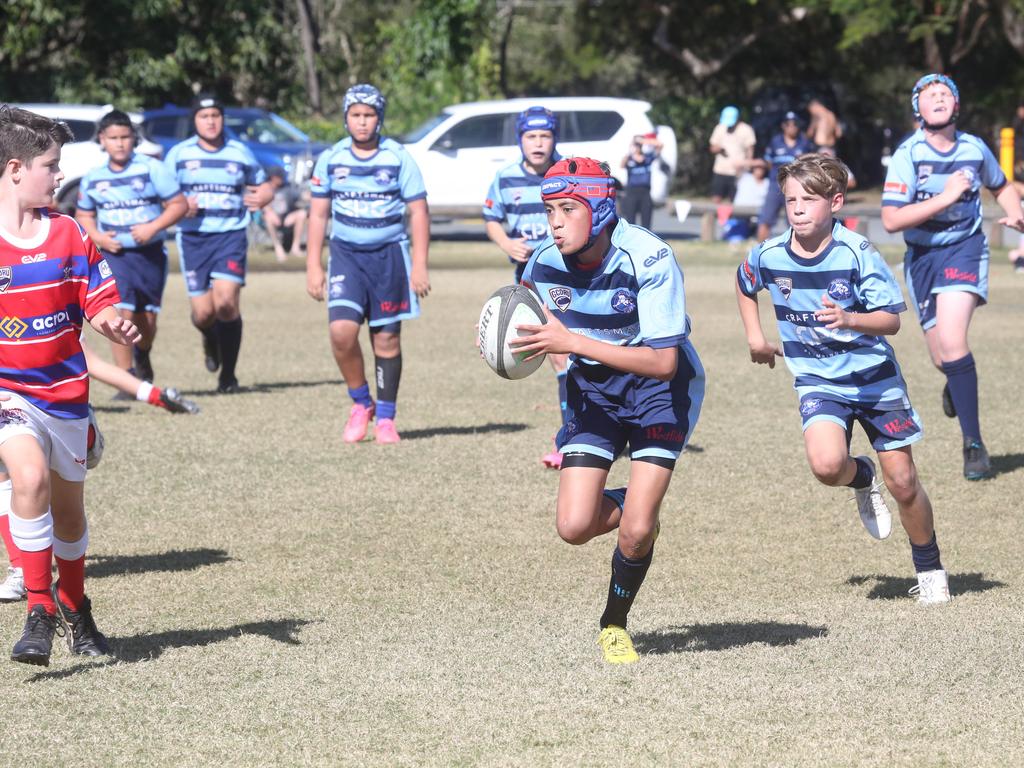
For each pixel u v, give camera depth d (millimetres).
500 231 32844
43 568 17875
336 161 34812
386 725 16422
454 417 39719
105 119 40656
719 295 71812
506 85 183125
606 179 17547
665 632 20531
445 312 65562
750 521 27922
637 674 18250
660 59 177500
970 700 17141
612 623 19078
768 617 21391
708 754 15422
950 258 31000
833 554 25531
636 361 17406
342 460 33656
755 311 22344
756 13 161500
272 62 134125
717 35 167250
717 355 51750
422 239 35406
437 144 98250
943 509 28812
